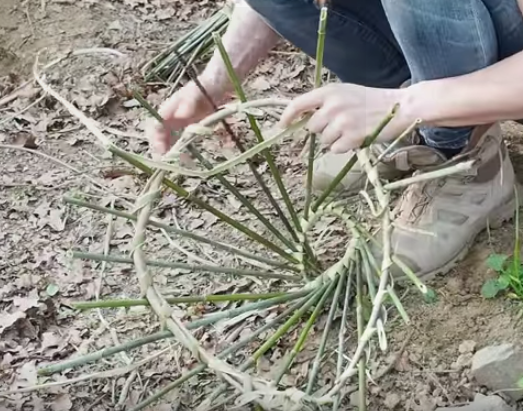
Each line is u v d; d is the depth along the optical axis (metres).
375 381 1.42
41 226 1.72
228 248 1.46
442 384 1.42
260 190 1.77
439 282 1.57
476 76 1.30
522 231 1.63
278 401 1.13
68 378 1.46
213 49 2.05
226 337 1.50
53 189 1.80
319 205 1.49
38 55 1.90
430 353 1.46
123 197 1.78
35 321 1.55
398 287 1.55
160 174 1.30
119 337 1.53
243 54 1.55
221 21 2.04
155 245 1.68
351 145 1.28
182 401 1.42
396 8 1.38
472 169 1.51
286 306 1.53
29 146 1.90
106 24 2.18
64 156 1.88
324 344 1.33
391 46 1.61
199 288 1.59
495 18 1.40
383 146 1.58
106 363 1.48
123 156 1.26
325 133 1.28
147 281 1.22
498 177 1.57
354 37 1.58
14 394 1.43
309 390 1.27
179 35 2.17
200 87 1.38
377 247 1.52
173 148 1.31
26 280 1.61
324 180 1.68
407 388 1.42
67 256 1.66
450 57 1.38
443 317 1.51
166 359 1.48
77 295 1.60
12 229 1.72
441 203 1.55
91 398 1.43
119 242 1.69
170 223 1.72
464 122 1.31
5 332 1.53
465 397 1.41
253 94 2.02
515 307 1.51
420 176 1.25
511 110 1.29
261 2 1.50
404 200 1.58
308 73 2.07
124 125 1.95
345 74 1.69
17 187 1.80
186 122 1.45
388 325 1.50
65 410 1.41
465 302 1.53
